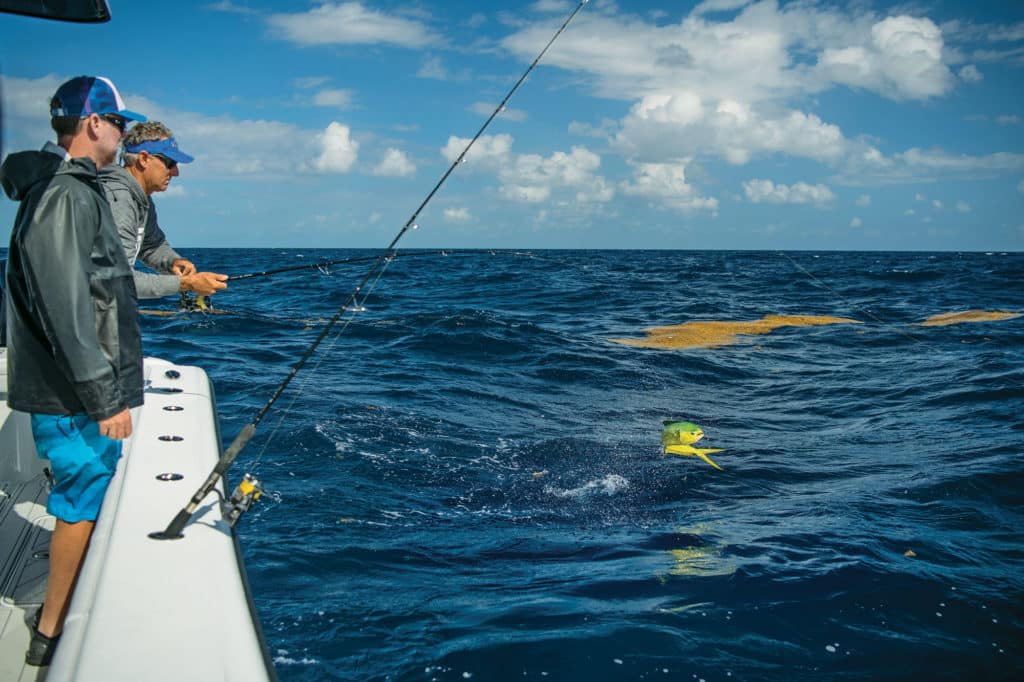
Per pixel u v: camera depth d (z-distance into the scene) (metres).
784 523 4.62
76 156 2.20
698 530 4.50
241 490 2.31
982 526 4.60
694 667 2.98
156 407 3.44
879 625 3.35
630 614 3.39
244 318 12.47
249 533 4.15
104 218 2.11
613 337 12.34
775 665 3.02
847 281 26.16
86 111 2.18
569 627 3.26
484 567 3.93
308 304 16.55
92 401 1.99
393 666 2.94
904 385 8.98
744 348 11.58
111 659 1.64
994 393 8.34
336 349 10.16
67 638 1.78
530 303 18.12
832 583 3.71
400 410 7.02
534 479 5.46
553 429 6.77
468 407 7.38
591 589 3.66
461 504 4.91
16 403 2.15
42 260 1.92
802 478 5.63
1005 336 12.50
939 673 3.01
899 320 15.07
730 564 3.96
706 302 18.80
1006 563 4.03
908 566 3.93
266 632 3.16
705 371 9.76
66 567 2.22
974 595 3.63
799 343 12.18
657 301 18.97
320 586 3.60
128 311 2.19
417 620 3.30
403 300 18.02
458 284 23.09
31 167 2.01
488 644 3.10
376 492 4.98
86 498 2.21
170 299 15.10
